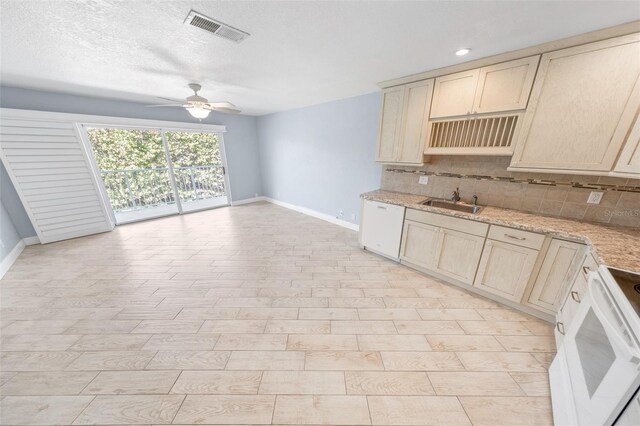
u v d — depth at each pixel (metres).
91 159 3.76
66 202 3.47
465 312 2.01
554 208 2.08
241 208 5.47
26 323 1.84
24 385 1.36
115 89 3.11
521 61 1.81
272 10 1.35
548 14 1.35
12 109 2.91
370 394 1.33
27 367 1.47
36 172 3.19
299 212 5.14
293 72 2.42
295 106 4.35
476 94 2.07
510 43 1.71
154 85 2.93
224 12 1.37
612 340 0.91
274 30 1.58
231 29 1.57
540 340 1.72
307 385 1.38
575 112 1.65
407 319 1.93
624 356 0.84
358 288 2.35
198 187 5.73
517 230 1.88
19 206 3.22
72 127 3.38
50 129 3.21
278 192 5.70
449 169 2.68
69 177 3.45
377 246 2.98
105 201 3.99
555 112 1.73
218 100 3.81
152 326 1.82
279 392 1.34
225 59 2.08
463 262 2.26
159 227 4.16
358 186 3.81
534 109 1.81
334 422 1.19
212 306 2.07
